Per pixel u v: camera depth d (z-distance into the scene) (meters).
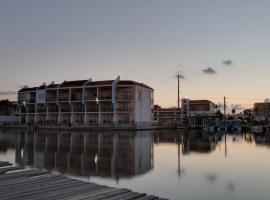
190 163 17.19
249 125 82.81
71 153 21.45
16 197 8.23
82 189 9.15
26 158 18.48
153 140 35.91
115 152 22.42
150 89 80.94
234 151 23.89
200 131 66.81
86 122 72.44
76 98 75.62
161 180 12.38
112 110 71.31
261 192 10.48
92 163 16.78
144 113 76.56
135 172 14.12
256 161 18.14
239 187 11.20
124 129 64.12
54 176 11.05
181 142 33.34
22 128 74.06
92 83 74.62
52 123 73.19
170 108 105.44
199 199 9.59
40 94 81.94
